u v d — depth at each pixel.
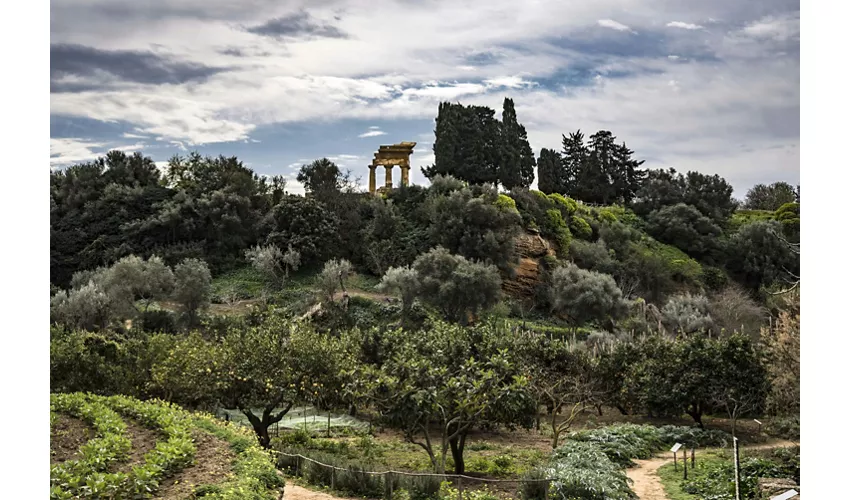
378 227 65.19
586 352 34.03
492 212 61.91
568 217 70.19
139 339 31.05
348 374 22.22
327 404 27.91
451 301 51.34
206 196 67.81
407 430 20.44
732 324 53.06
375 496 17.80
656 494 19.09
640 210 79.38
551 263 61.75
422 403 19.64
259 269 59.38
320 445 24.61
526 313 57.47
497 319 52.47
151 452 14.11
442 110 80.19
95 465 13.05
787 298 24.64
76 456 13.84
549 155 88.81
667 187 78.94
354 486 18.22
